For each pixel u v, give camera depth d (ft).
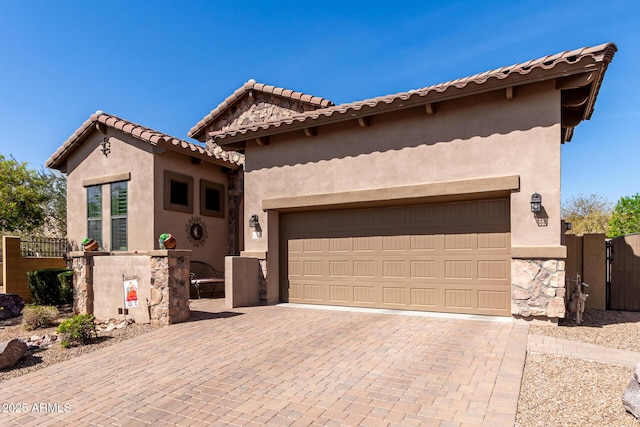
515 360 18.43
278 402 14.89
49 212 83.25
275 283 37.24
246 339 24.02
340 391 15.67
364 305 33.35
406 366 18.19
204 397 15.69
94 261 33.86
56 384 17.92
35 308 33.24
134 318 30.35
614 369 17.38
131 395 16.24
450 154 28.66
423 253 31.07
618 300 34.17
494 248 28.40
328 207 34.45
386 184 31.09
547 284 25.05
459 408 13.74
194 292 45.27
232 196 52.85
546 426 12.57
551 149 25.35
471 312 28.89
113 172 45.01
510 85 25.32
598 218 95.30
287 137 36.01
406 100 28.68
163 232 42.68
